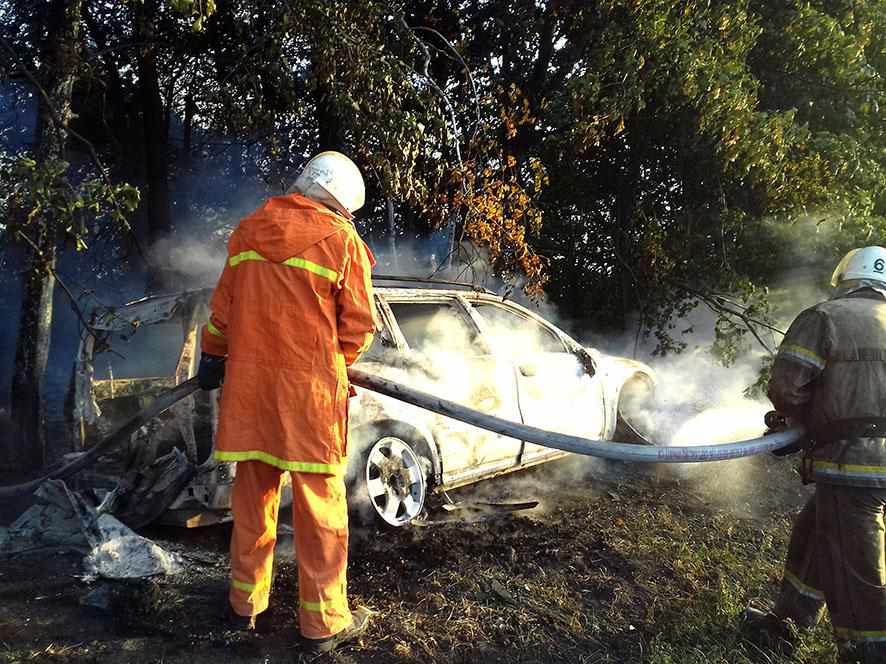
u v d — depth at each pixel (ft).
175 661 9.61
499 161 24.77
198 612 10.77
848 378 10.01
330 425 9.64
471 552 13.60
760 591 12.82
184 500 12.44
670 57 22.27
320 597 9.79
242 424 9.50
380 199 27.91
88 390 13.34
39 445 18.31
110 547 11.77
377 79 19.72
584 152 25.71
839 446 9.99
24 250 18.17
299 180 10.32
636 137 26.58
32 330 18.25
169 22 25.21
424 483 14.78
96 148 29.14
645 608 12.07
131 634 10.23
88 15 26.09
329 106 21.22
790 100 26.05
